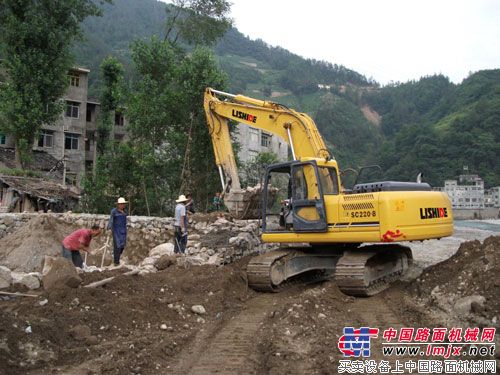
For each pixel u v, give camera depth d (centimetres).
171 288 866
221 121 1323
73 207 2403
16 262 1317
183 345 649
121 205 1161
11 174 2397
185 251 1242
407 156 7288
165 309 769
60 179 2961
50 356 570
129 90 2261
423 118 10250
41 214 1580
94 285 765
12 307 683
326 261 1041
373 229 891
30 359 555
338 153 8694
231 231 1394
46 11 2531
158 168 2223
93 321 674
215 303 834
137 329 696
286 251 1012
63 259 805
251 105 1252
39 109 2450
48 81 2472
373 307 824
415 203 905
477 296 708
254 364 581
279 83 12712
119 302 737
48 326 618
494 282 725
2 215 1587
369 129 10194
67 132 3653
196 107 2189
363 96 13425
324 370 544
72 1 2534
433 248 1616
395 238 875
